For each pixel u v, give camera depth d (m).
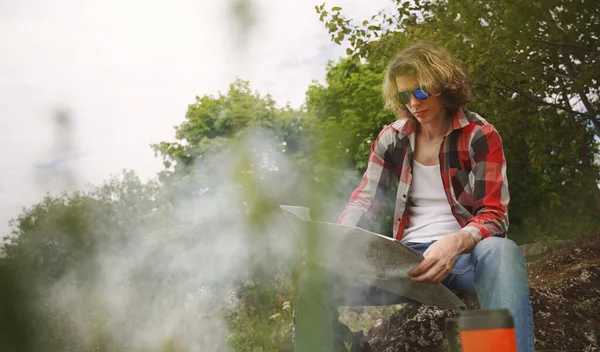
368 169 1.94
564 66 4.64
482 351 0.82
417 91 1.72
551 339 2.08
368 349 1.71
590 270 2.66
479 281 1.48
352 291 1.65
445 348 1.96
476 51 3.85
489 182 1.70
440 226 1.80
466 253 1.57
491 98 4.20
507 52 3.76
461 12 3.88
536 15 3.75
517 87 4.37
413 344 2.03
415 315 2.13
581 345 2.08
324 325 1.37
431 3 4.23
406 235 1.87
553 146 5.85
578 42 4.32
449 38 3.98
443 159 1.79
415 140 1.88
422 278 1.46
